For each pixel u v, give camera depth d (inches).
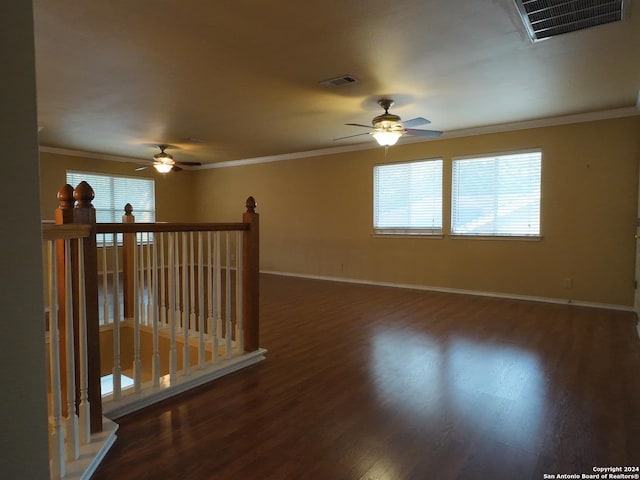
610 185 189.0
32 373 32.9
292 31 107.7
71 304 68.1
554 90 156.8
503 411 91.3
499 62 128.7
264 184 330.6
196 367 110.3
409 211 251.4
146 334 148.3
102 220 316.5
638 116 181.6
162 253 143.8
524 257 212.8
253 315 123.6
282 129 225.1
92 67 132.8
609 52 120.3
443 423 86.0
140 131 231.1
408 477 67.8
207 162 355.3
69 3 92.5
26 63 31.9
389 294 232.7
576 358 125.4
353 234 278.2
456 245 233.9
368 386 105.3
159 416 89.0
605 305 192.9
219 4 93.6
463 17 99.9
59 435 63.6
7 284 31.1
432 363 121.9
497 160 218.2
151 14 98.1
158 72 137.3
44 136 245.0
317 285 267.4
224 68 134.2
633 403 94.8
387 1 92.6
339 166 282.8
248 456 73.9
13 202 31.3
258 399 97.7
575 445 77.2
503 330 157.2
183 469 69.8
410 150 248.2
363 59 126.3
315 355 129.3
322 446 77.3
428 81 146.6
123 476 67.7
